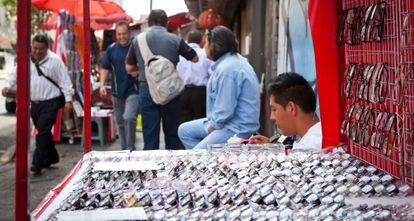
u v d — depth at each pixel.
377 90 2.94
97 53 13.28
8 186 7.52
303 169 2.88
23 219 2.03
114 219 2.07
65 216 2.13
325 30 3.53
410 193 2.54
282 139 4.21
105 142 11.55
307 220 2.05
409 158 2.69
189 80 9.14
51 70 7.95
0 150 10.63
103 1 13.23
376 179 2.67
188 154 3.44
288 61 7.35
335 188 2.55
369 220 2.05
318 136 3.62
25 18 1.97
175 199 2.34
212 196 2.34
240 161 3.08
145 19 15.88
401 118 2.77
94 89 11.73
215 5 18.00
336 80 3.56
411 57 2.66
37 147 8.18
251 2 11.52
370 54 3.15
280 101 3.70
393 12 2.82
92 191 2.49
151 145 6.78
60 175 8.13
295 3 6.73
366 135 3.13
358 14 3.19
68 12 11.55
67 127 11.20
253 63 10.60
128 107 8.34
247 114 5.13
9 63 27.23
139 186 2.62
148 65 6.52
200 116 9.27
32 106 8.16
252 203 2.30
